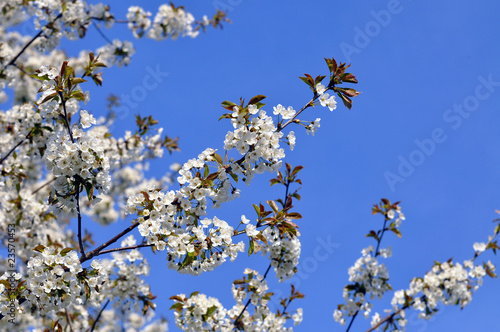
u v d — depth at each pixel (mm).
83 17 7844
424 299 6590
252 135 4219
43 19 7719
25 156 6500
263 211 4957
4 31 10047
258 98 4238
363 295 6434
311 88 4660
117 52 8266
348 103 4582
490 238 6902
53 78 4363
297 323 6047
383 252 6637
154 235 4367
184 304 5402
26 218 7254
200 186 4406
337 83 4652
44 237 7430
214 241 4457
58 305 4227
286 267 5539
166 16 8742
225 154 4402
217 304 5504
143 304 6758
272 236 5250
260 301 5754
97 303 6516
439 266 6805
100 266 4215
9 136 7312
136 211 4445
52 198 4234
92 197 4168
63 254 4172
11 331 6727
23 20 8109
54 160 4062
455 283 6500
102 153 4125
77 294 4156
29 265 4059
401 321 6406
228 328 5660
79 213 4250
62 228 8961
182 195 4367
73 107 6031
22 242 7176
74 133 4266
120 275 6629
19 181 6844
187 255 4344
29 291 4301
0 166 6582
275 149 4324
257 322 5875
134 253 6727
